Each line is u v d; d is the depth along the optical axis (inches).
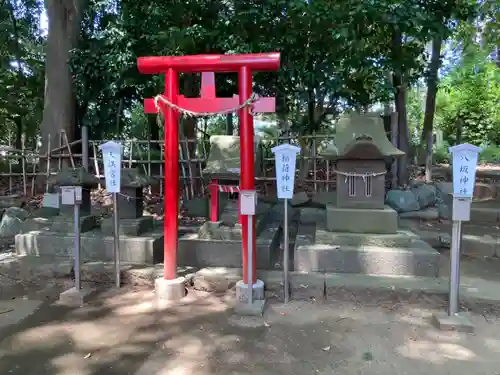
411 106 611.5
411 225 233.1
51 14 343.9
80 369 107.5
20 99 466.6
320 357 113.0
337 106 316.5
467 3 263.9
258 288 146.9
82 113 374.9
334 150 175.3
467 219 129.1
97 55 322.3
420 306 144.9
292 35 251.6
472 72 508.4
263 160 265.0
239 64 145.3
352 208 175.0
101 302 152.2
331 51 258.1
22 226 217.6
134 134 446.0
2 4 444.5
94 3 360.8
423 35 236.8
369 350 116.6
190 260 181.2
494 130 515.2
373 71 261.7
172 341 122.3
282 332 127.8
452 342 120.8
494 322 133.5
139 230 188.7
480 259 191.9
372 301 148.5
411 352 115.2
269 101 145.5
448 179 335.3
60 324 134.6
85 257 184.5
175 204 155.3
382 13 221.8
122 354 114.9
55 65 343.3
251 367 107.9
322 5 230.5
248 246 143.7
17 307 149.3
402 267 160.1
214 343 121.0
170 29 253.3
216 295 157.9
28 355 115.0
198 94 319.3
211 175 182.5
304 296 153.9
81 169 200.7
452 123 542.6
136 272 167.6
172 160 152.7
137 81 310.8
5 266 178.1
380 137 177.0
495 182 313.7
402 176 271.7
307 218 232.8
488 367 107.1
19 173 322.3
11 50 470.9
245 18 251.1
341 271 163.9
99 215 244.2
